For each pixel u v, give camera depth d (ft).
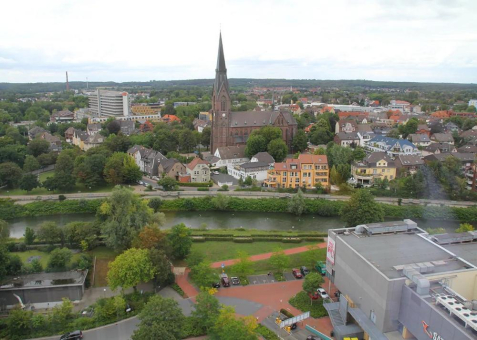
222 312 214.90
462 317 164.35
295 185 524.52
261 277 296.30
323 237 370.32
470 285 209.26
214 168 623.36
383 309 201.57
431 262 214.28
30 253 327.67
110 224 314.76
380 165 547.49
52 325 234.58
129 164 556.51
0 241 284.82
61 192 509.76
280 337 225.35
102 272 297.53
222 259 325.42
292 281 290.56
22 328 230.27
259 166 567.59
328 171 531.91
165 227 409.08
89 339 224.94
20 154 616.39
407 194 493.36
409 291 192.34
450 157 535.60
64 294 259.39
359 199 366.63
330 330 233.35
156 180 574.15
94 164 536.83
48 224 333.83
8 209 440.04
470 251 244.83
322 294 263.29
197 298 231.91
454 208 445.37
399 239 253.85
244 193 501.15
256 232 383.86
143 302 255.70
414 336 193.77
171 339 197.98
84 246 322.14
